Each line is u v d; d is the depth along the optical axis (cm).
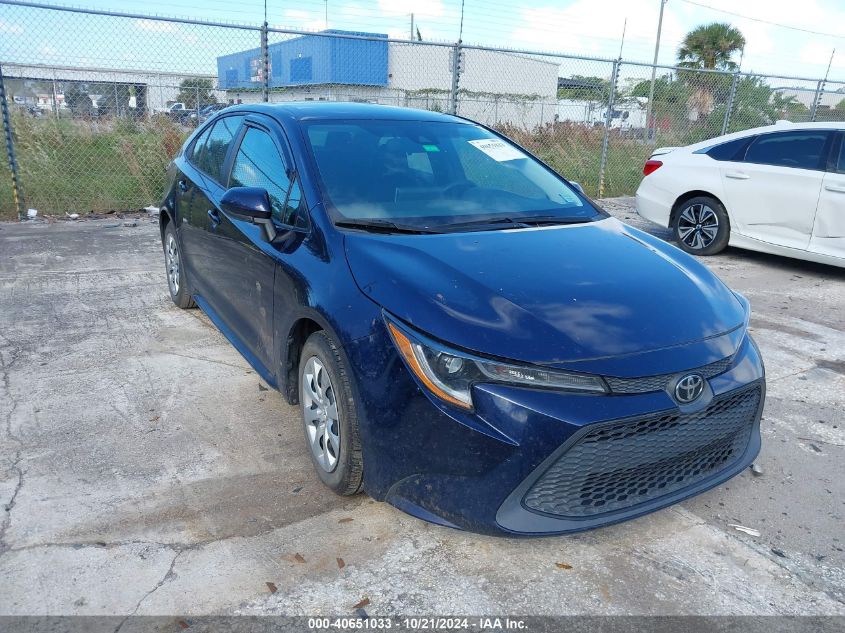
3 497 287
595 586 248
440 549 265
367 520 281
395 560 258
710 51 2841
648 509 251
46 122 965
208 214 419
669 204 811
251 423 358
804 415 395
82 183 941
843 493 314
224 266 398
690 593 246
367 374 253
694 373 247
